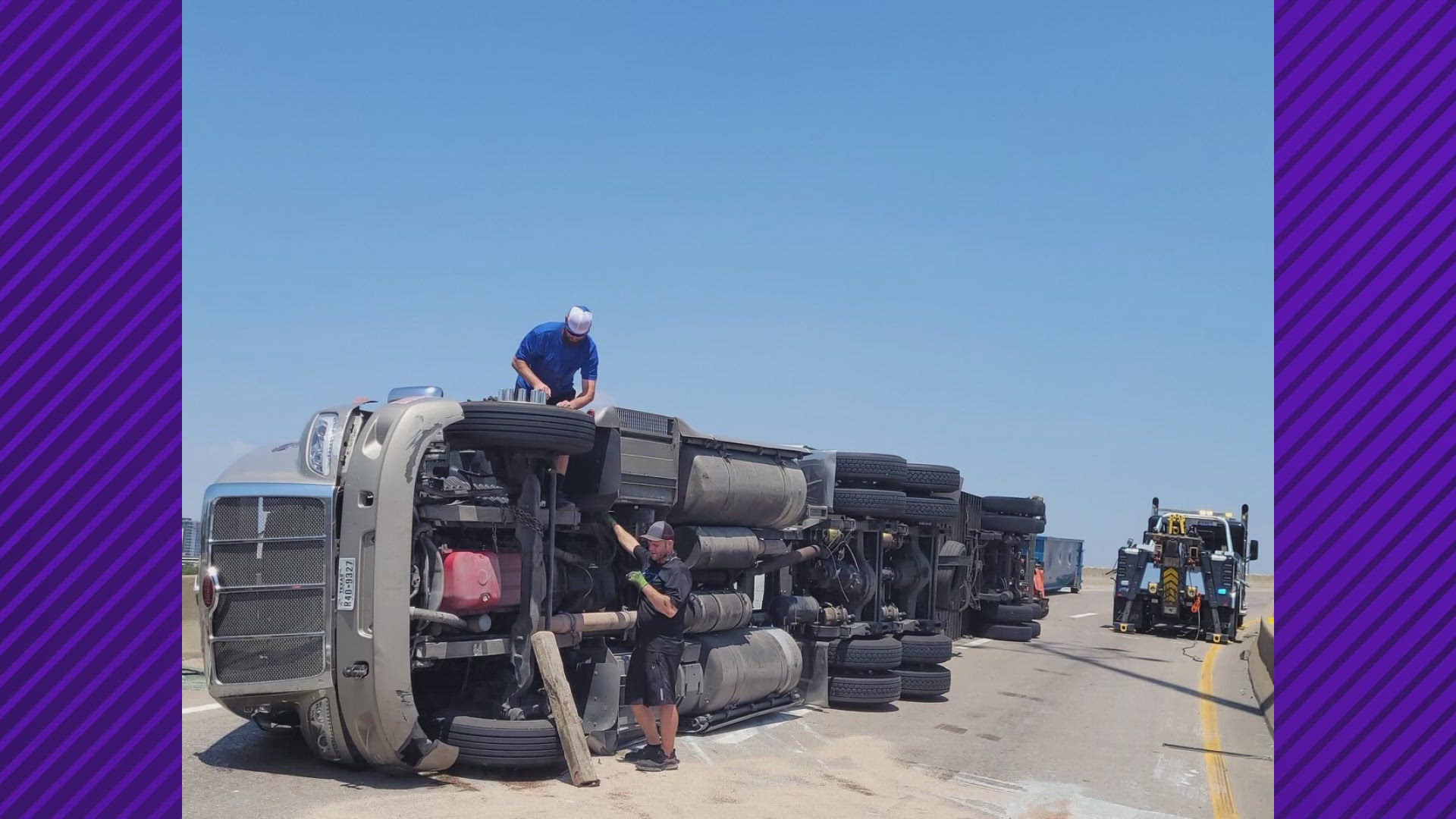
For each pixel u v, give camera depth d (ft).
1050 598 136.56
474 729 25.35
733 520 34.55
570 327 29.76
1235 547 84.84
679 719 32.65
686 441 32.58
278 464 25.53
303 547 24.57
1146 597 82.74
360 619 24.02
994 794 28.58
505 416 25.86
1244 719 44.32
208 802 22.47
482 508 26.14
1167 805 28.63
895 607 45.70
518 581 27.04
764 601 39.11
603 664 29.04
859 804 26.37
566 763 26.17
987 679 51.80
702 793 25.88
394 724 24.17
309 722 24.98
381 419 24.82
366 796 23.56
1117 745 36.83
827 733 35.27
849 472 41.57
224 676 24.52
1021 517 72.38
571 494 30.01
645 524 31.09
